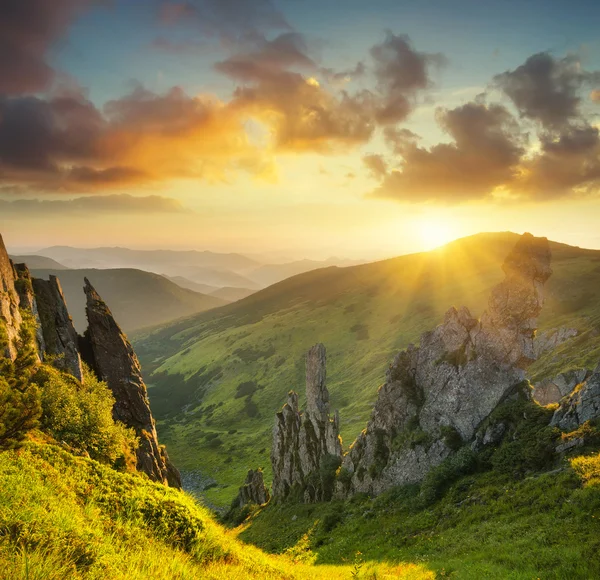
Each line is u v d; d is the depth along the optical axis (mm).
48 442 25609
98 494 16625
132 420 46312
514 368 42906
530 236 45625
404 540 32219
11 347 32500
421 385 50781
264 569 17797
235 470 164625
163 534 16281
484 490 33156
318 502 57281
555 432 33812
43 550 10195
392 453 46812
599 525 19938
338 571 24562
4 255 42969
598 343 106438
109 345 50312
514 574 16344
